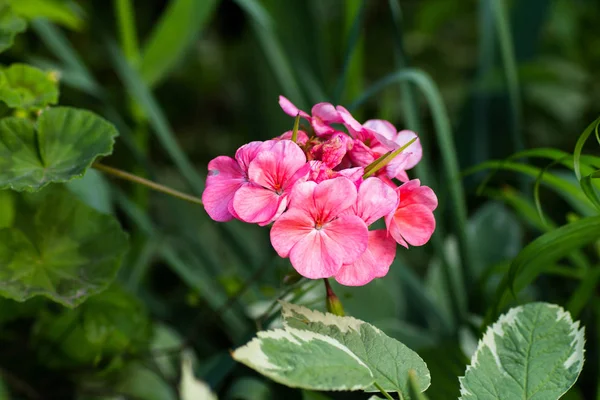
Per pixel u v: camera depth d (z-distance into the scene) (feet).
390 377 2.62
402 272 3.22
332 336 2.65
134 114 3.70
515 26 4.04
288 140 2.61
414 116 3.32
